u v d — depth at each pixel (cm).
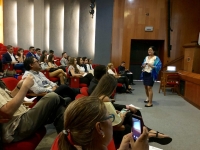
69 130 59
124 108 218
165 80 534
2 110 130
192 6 752
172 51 769
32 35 868
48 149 207
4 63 531
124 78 550
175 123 312
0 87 163
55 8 838
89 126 57
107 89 165
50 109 159
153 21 763
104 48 796
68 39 846
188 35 761
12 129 144
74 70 465
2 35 855
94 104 60
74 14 835
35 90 245
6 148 140
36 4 844
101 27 791
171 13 756
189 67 545
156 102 447
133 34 773
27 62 270
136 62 818
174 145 236
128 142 93
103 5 780
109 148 102
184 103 445
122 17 773
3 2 839
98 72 239
